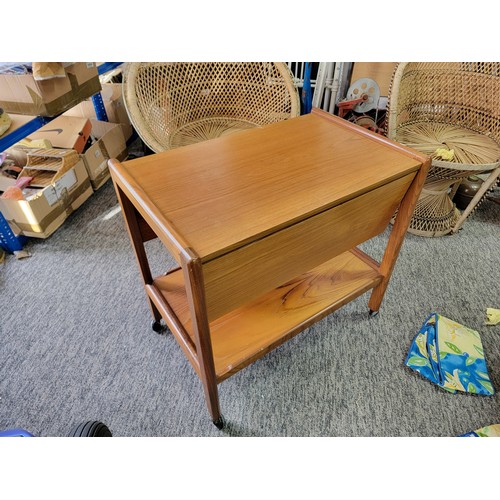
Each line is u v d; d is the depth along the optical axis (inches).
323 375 45.4
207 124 62.6
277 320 40.7
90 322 51.1
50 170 68.1
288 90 58.2
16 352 47.2
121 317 51.9
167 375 45.1
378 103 78.7
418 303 54.3
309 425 40.8
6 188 64.5
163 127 56.0
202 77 59.5
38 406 41.9
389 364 46.6
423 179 35.2
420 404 42.7
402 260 61.8
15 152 67.9
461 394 43.6
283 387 44.2
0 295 54.7
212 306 28.4
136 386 43.9
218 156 35.4
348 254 49.4
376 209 35.4
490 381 44.5
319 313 41.6
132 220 37.4
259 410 42.0
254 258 27.6
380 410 42.1
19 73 54.6
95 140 79.0
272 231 26.8
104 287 56.4
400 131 63.9
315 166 33.9
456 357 46.3
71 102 62.4
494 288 56.6
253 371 45.7
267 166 33.9
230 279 27.5
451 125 65.7
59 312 52.4
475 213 72.4
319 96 80.0
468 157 55.7
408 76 61.9
